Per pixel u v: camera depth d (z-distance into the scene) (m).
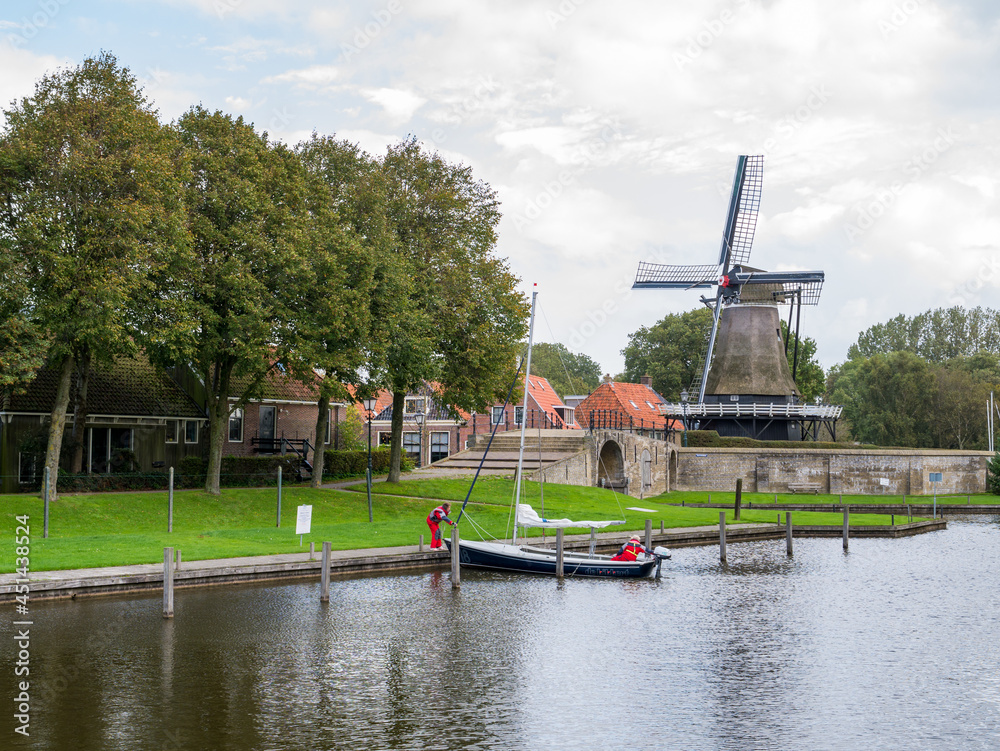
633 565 35.31
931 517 60.12
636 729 17.77
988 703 19.70
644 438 68.62
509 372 52.38
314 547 34.75
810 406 76.81
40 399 45.22
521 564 35.50
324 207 42.69
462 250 49.03
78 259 34.06
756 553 43.22
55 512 36.44
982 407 106.62
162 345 38.75
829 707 19.33
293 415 61.06
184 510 40.19
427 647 23.70
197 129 40.81
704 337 118.06
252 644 23.19
